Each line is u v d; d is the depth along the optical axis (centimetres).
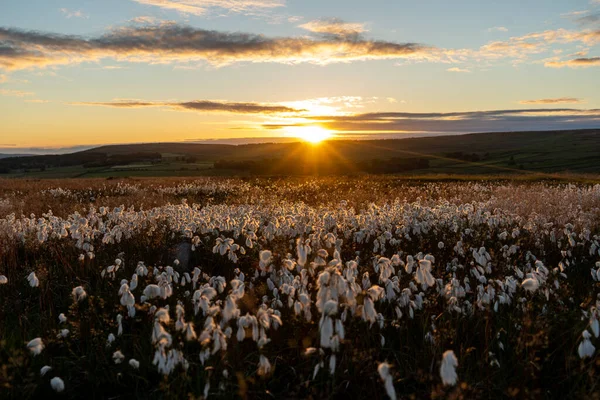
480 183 2948
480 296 491
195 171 7800
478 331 484
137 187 2936
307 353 363
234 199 2130
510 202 1561
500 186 2589
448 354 290
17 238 911
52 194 2362
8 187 2877
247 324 378
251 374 420
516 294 547
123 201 2039
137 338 485
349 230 843
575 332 444
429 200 1941
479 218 1095
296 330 474
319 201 1964
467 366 428
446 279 625
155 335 365
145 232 995
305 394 402
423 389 407
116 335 498
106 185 3044
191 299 551
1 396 401
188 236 879
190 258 790
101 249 863
